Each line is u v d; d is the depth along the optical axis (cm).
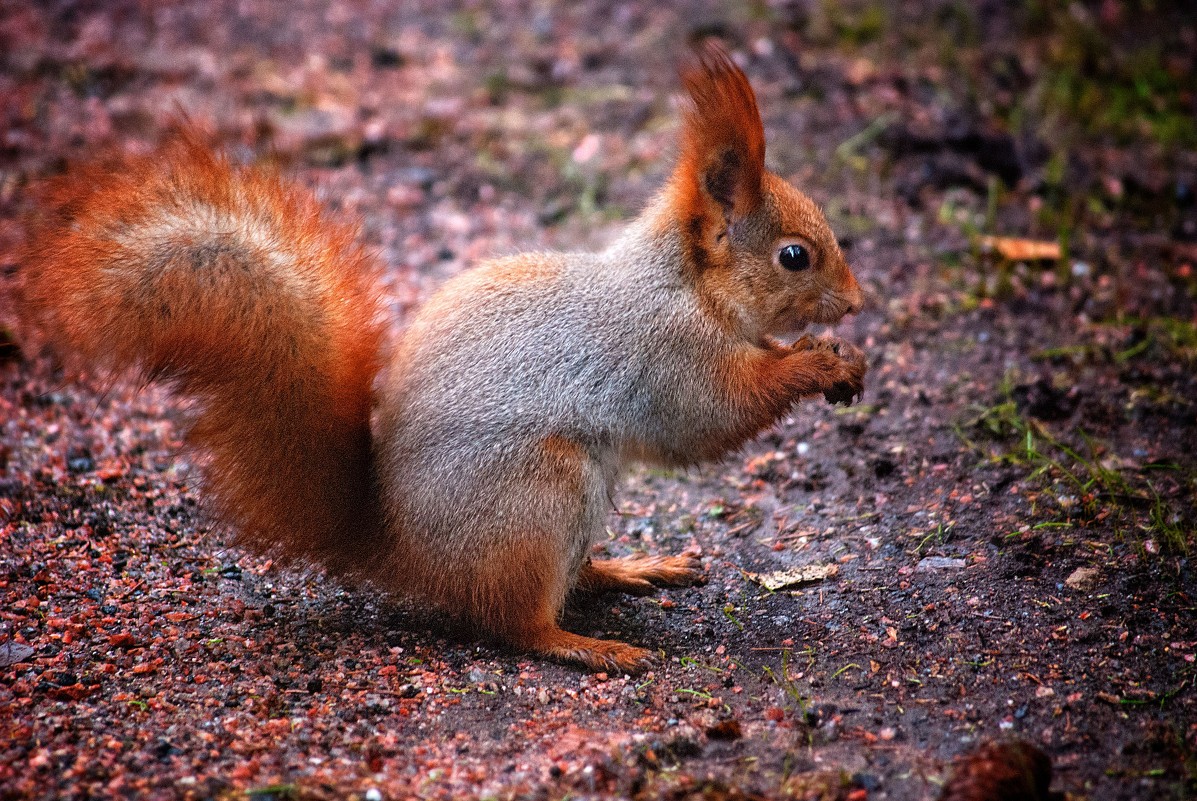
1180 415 1104
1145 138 1684
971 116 1697
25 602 891
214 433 841
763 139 939
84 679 800
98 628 868
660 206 965
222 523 862
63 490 1045
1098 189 1555
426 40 2005
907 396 1195
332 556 886
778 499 1083
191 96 1766
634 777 716
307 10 2095
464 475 859
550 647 871
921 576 936
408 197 1570
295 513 864
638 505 1106
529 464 862
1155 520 959
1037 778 668
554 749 745
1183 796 685
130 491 1053
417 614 929
